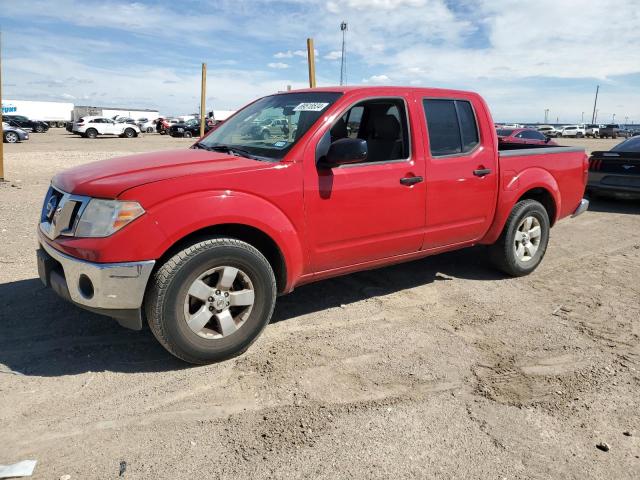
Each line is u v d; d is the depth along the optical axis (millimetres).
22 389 3133
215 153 4023
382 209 4164
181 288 3246
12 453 2566
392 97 4305
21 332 3873
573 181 5883
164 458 2564
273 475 2461
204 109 19750
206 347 3420
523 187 5219
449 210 4652
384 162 4203
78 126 38219
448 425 2885
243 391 3186
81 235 3186
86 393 3115
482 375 3447
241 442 2699
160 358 3572
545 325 4293
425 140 4434
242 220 3404
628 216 9375
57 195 3590
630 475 2525
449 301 4797
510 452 2672
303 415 2947
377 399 3129
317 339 3930
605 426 2916
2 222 7270
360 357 3654
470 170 4742
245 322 3570
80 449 2613
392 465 2549
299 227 3732
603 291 5168
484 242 5211
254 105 4848
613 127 65375
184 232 3203
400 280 5375
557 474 2521
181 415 2922
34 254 5758
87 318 4141
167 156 3906
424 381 3352
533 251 5562
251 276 3535
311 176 3752
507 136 18250
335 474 2479
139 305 3170
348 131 4543
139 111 77875
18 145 26000
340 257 4070
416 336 4020
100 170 3568
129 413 2926
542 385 3338
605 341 4012
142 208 3115
